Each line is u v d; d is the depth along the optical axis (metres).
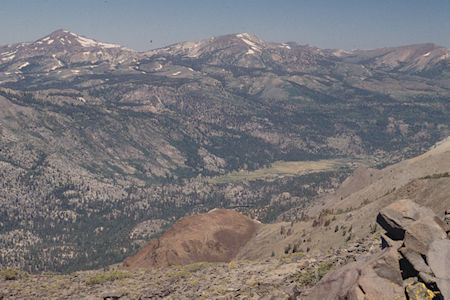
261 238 146.25
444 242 15.98
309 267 29.56
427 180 86.31
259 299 23.69
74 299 33.56
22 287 39.09
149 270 45.88
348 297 16.09
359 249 30.02
